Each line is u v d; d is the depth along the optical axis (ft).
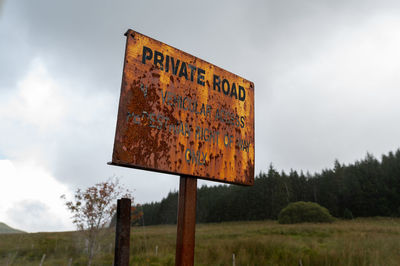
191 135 10.61
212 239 63.36
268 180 219.61
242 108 12.85
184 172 10.08
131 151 8.85
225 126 11.91
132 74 9.48
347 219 164.04
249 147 12.68
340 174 203.00
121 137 8.73
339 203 195.42
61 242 60.23
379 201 175.63
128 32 9.80
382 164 206.90
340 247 43.14
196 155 10.58
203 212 234.99
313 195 214.07
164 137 9.77
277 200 203.92
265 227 97.71
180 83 10.75
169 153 9.79
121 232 7.05
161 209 231.50
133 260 41.11
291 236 67.21
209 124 11.32
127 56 9.52
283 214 129.90
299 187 224.74
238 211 213.46
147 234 80.69
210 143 11.18
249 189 222.48
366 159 208.85
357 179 194.18
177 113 10.36
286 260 39.04
